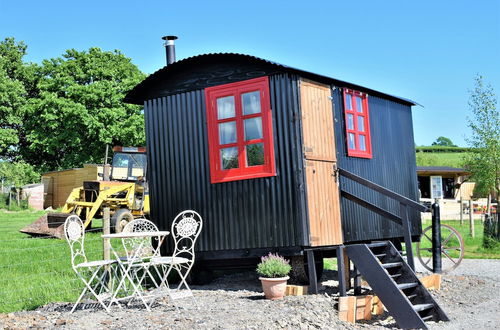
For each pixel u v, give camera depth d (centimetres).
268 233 948
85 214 1731
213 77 1029
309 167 937
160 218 1068
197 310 761
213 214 1009
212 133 1017
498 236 1756
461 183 3500
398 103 1288
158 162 1080
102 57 3962
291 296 853
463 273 1221
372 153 1139
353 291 979
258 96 975
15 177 3697
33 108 3697
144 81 1074
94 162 3672
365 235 1069
